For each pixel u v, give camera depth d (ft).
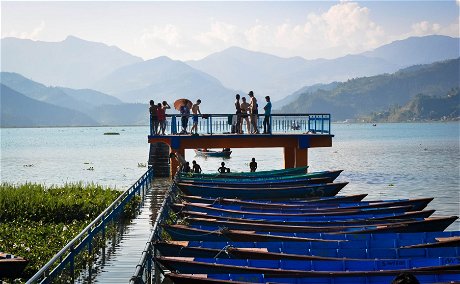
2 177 213.87
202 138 130.00
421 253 56.08
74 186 112.88
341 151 361.92
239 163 267.39
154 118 132.36
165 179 135.03
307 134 129.70
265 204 87.92
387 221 73.31
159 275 56.75
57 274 47.93
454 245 59.98
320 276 47.67
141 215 88.79
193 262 50.42
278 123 149.69
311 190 105.60
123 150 407.23
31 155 359.87
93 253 63.26
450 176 194.39
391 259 52.29
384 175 199.41
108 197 98.89
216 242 58.08
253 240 63.62
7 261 50.98
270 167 241.96
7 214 86.63
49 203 88.58
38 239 70.33
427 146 407.23
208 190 103.91
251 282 45.83
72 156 342.64
